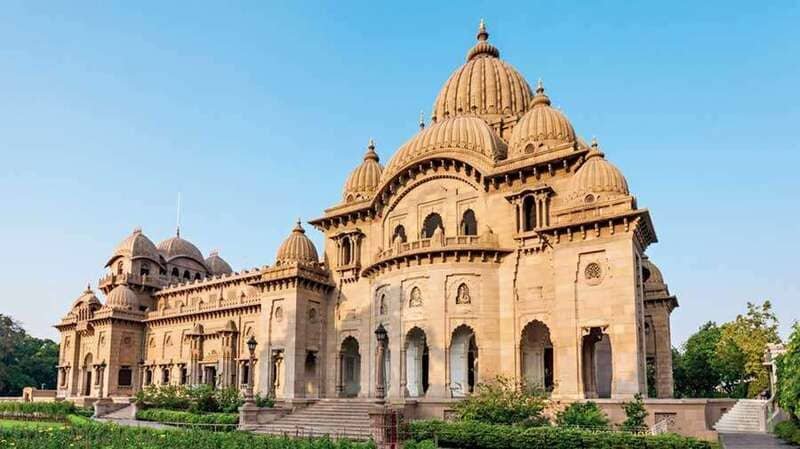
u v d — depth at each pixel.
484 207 51.53
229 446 27.89
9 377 119.25
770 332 76.44
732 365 74.50
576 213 43.56
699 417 35.84
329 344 61.16
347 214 61.72
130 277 94.00
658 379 60.75
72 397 86.75
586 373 44.16
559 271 43.44
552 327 45.88
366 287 59.47
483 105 65.12
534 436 33.06
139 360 90.06
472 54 70.56
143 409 63.28
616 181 44.34
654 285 62.44
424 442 29.81
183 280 103.31
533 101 57.69
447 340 48.34
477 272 49.16
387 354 54.03
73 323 95.75
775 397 47.78
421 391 51.41
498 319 48.62
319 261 64.06
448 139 54.78
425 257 50.38
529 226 49.94
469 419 38.09
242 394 62.41
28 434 32.97
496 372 47.53
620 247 41.25
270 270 61.31
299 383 57.84
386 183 57.59
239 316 79.38
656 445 29.95
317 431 44.66
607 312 41.00
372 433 36.56
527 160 49.84
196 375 81.19
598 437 31.30
